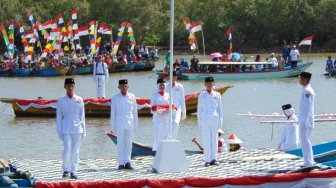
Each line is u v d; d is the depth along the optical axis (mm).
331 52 122312
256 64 72188
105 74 46188
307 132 23203
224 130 38375
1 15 109812
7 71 78875
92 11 118438
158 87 27016
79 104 22812
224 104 50094
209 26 126688
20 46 114375
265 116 31375
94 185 21266
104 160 26703
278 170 23359
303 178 22641
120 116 24438
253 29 127875
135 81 70875
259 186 22344
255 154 26969
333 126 39219
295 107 47656
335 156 26234
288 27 126375
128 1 117750
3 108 48812
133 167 24828
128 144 24594
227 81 69125
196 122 41344
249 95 55969
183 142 34438
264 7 126000
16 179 22484
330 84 64125
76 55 85812
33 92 61031
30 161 25859
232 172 23312
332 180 22859
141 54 87812
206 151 24969
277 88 61250
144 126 40031
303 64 73500
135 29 117750
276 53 123625
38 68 79125
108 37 117000
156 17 119500
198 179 21953
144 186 21656
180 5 125000
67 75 79750
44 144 34375
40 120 42781
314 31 125812
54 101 43875
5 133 37812
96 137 36344
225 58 77188
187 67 74125
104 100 43969
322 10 123938
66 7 115250
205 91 25094
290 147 28016
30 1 114062
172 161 23719
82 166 25141
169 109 25078
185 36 126000
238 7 127125
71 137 22672
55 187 21016
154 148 27016
